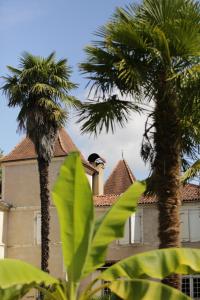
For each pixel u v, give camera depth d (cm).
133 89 1343
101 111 1431
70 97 2970
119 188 4166
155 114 1335
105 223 899
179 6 1341
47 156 2959
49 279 786
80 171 870
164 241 1254
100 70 1403
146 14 1364
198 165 1530
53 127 2947
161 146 1311
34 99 2917
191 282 3259
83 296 842
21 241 3709
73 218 862
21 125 2961
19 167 3866
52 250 3591
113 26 1345
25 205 3772
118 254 3484
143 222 3488
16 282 737
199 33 1300
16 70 2967
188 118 1327
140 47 1309
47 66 2967
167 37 1288
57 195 870
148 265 820
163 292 792
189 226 3422
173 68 1318
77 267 854
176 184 1288
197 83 1284
